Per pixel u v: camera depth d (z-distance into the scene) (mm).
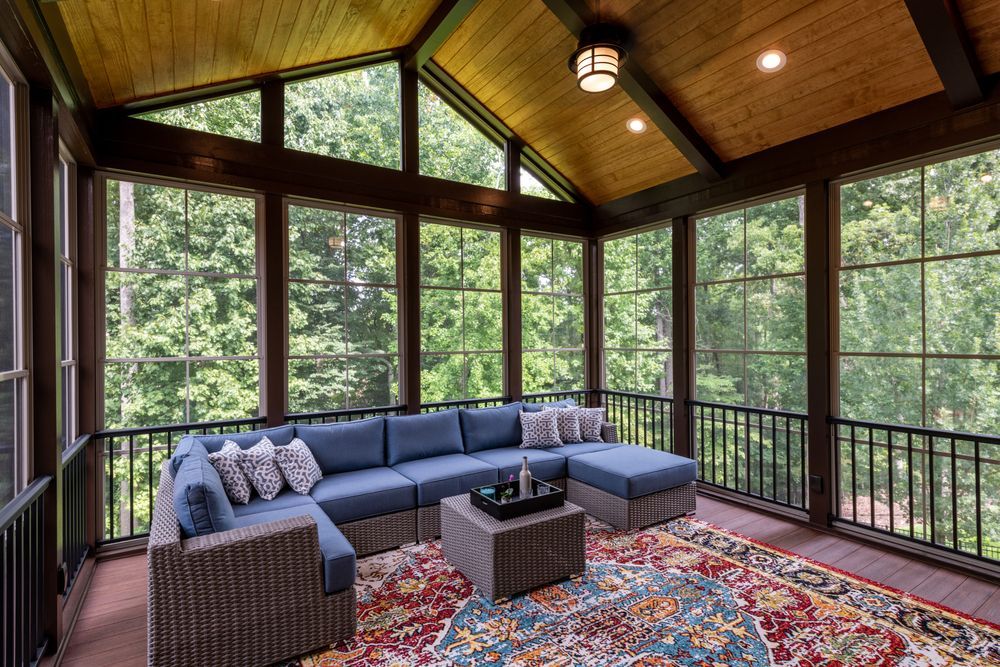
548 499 3037
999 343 2965
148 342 3586
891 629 2457
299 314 4129
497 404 5230
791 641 2363
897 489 3477
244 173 3832
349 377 4359
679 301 4840
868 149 3443
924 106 3152
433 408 4820
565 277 5770
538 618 2562
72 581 2873
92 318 3330
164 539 2074
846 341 3662
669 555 3285
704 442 4766
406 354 4613
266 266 3932
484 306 5176
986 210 3006
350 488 3330
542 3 3678
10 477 2055
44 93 2318
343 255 4344
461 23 4137
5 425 2008
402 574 3047
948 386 3166
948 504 3223
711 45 3473
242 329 3912
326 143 4262
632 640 2375
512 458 4094
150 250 3598
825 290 3707
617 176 5199
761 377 4250
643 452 4250
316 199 4145
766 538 3580
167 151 3553
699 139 4215
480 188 5012
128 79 3205
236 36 3215
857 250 3600
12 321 2121
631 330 5500
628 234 5523
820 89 3457
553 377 5652
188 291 3725
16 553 1992
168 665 2047
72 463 2943
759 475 4316
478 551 2809
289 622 2273
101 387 3449
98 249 3432
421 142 4820
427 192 4688
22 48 2016
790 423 4230
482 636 2418
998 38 2729
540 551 2852
